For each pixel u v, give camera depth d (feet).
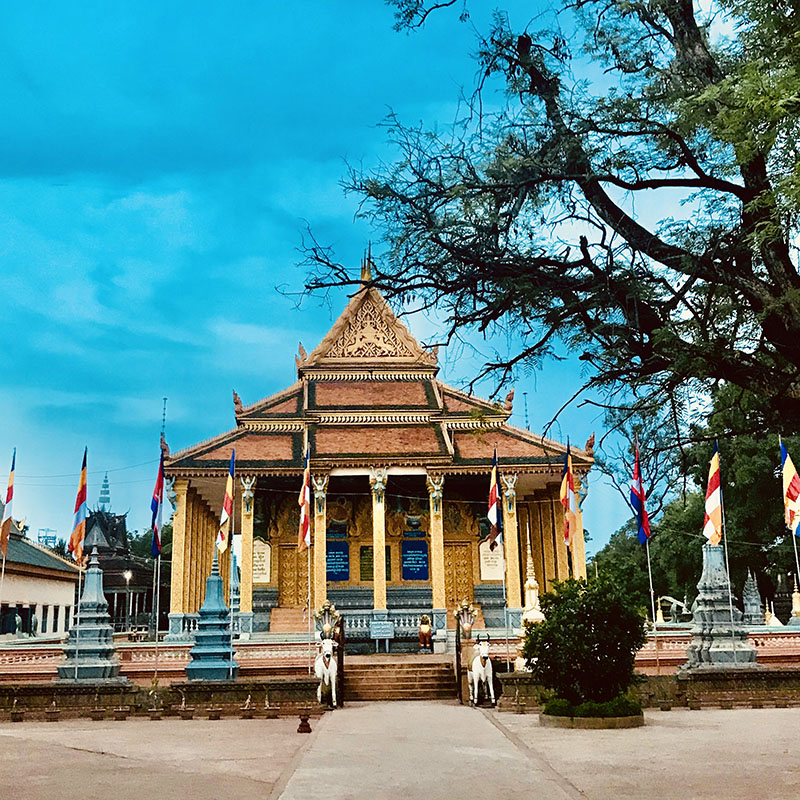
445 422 155.33
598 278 26.23
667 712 73.00
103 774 43.32
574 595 65.92
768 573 179.83
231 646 91.15
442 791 37.52
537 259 26.86
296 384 165.27
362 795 36.81
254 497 159.02
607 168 26.99
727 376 25.59
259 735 61.82
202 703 82.48
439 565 140.26
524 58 27.63
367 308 170.40
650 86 28.19
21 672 98.84
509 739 56.54
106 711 76.74
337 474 145.89
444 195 26.32
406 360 167.32
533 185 27.20
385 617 139.54
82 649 86.89
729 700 76.43
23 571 170.81
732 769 41.65
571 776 40.70
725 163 26.81
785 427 26.81
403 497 162.71
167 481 145.48
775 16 25.03
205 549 168.66
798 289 24.02
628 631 64.44
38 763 47.60
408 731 63.00
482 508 164.04
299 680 85.30
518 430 153.69
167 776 42.50
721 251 25.86
